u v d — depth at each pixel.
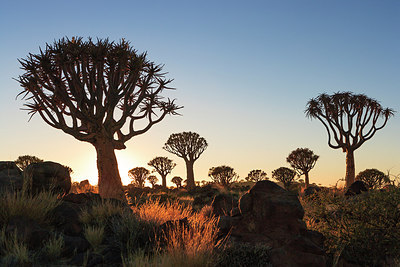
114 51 13.97
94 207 6.29
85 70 13.72
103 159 14.20
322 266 4.59
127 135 15.56
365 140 23.05
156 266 3.91
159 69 15.44
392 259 5.23
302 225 5.28
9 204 5.29
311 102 24.20
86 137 14.06
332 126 23.89
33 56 13.49
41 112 14.03
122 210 6.55
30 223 4.96
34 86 13.48
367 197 6.15
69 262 4.32
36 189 6.81
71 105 13.77
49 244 4.68
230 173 36.34
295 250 4.70
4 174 6.79
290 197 5.48
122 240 5.14
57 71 14.17
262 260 4.52
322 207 6.29
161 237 5.24
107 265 4.28
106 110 14.45
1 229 4.95
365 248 5.36
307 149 32.09
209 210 8.95
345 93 23.42
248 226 5.49
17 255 4.05
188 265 4.03
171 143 39.75
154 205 7.34
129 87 14.91
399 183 6.00
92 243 5.02
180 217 6.77
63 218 5.78
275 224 5.25
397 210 5.58
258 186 5.66
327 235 5.61
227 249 4.71
